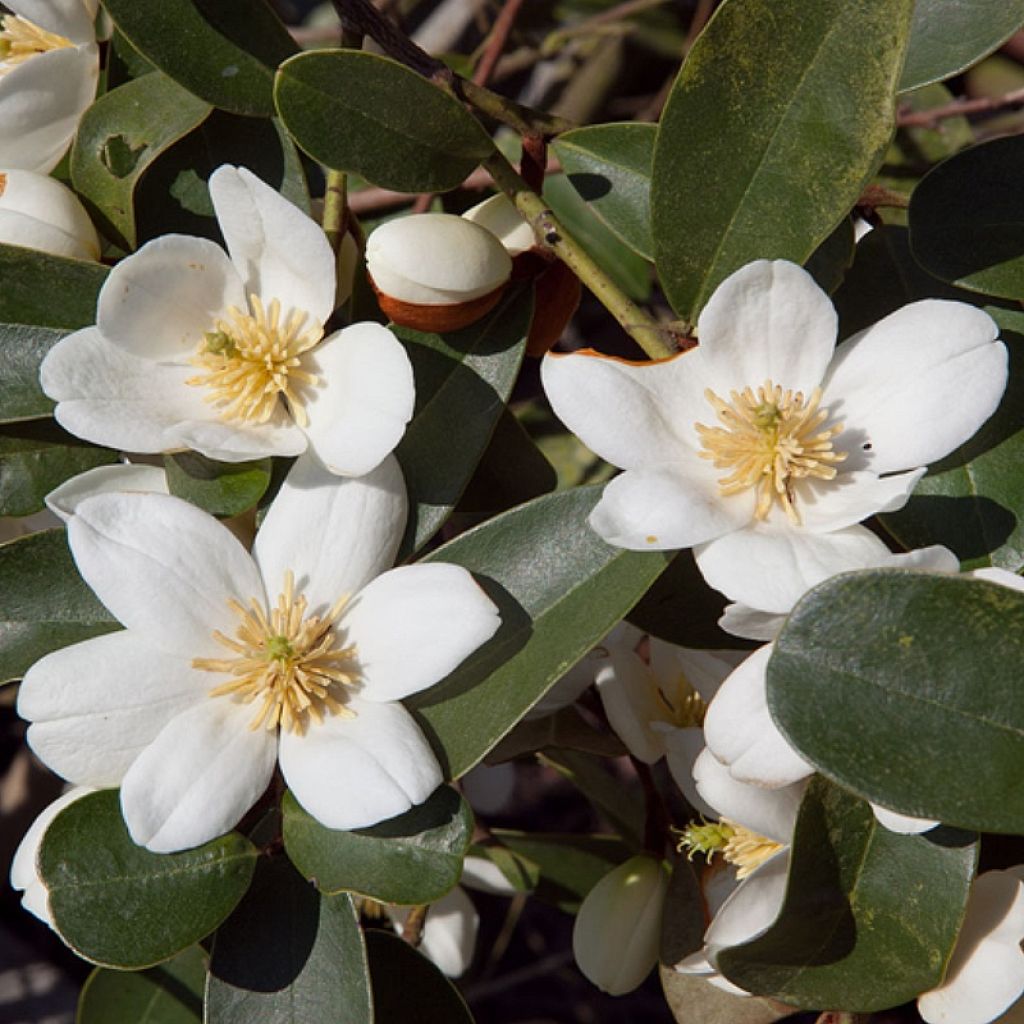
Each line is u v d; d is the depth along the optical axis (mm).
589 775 747
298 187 666
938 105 815
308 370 631
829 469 617
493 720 617
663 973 673
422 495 638
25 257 648
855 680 591
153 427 624
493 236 642
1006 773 589
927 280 670
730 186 637
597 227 832
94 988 715
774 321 622
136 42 647
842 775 588
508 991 1056
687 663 666
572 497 630
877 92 631
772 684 591
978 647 591
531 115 669
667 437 622
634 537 607
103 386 625
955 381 620
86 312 648
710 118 634
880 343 625
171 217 665
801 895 617
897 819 603
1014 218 655
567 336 964
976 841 618
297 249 625
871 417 624
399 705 618
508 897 1036
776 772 606
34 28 686
